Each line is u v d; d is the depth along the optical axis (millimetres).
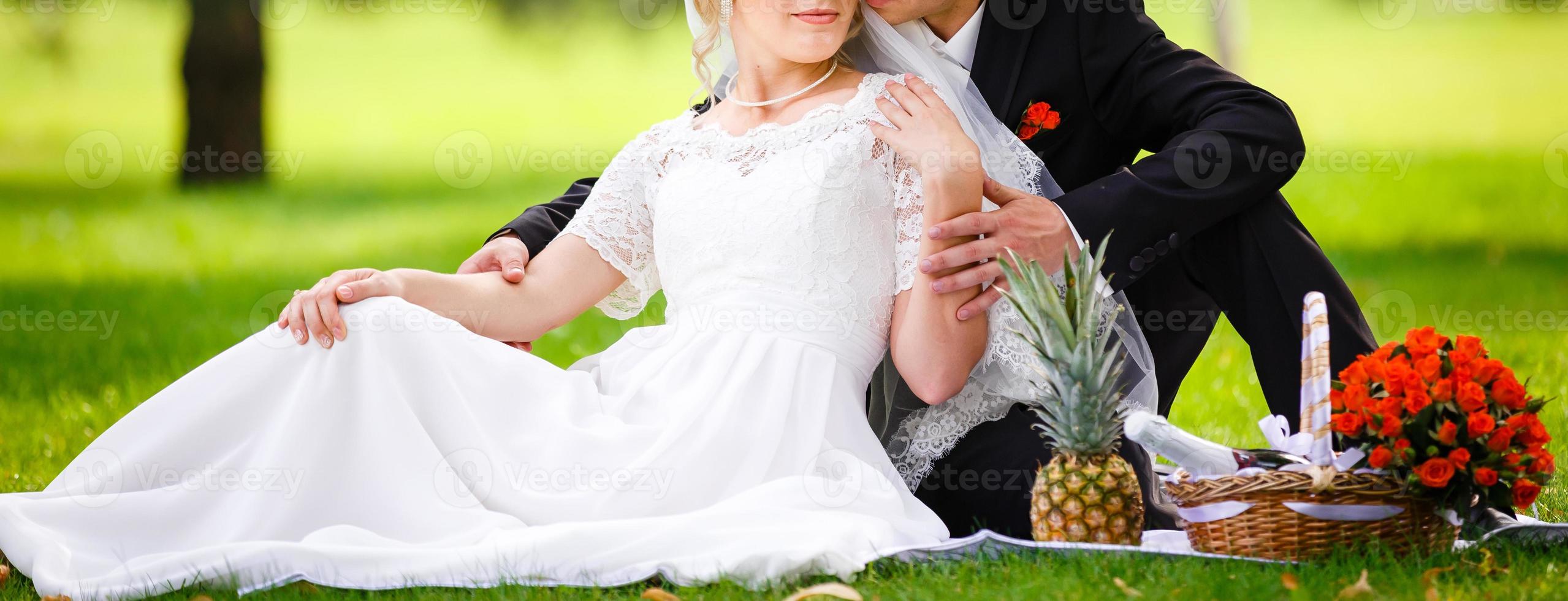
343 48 32438
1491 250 16750
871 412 5574
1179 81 5609
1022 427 5215
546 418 4746
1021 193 4957
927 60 5445
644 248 5559
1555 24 28469
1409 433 4152
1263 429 4461
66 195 22219
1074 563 4164
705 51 5578
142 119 28188
